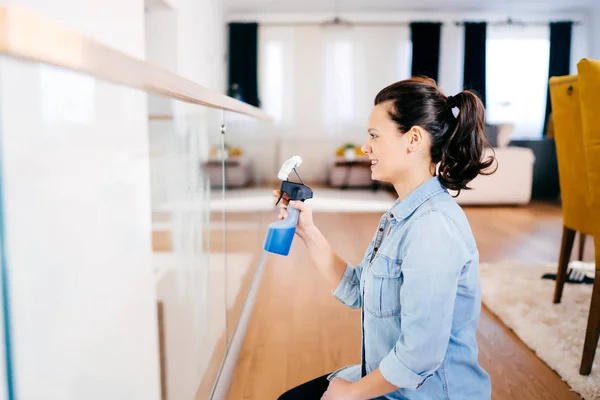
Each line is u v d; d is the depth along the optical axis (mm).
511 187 5312
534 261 3096
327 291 2508
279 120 8281
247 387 1567
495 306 2219
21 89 490
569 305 2219
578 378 1590
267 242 1025
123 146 863
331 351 1837
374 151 877
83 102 659
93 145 728
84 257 734
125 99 816
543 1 7609
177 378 1191
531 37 7984
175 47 4633
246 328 2029
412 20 8023
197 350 1327
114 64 561
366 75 8172
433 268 778
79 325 716
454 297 787
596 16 7734
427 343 772
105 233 823
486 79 8000
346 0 7543
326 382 1013
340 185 7203
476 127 830
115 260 871
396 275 852
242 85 8055
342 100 8234
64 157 634
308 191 1058
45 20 422
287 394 982
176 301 1191
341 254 3299
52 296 619
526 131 8156
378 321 881
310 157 8297
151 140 1007
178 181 1186
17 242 517
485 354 1812
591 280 2602
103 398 822
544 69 8047
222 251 1637
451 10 7961
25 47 391
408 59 8109
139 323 1002
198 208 1352
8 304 500
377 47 8109
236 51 8000
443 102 849
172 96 925
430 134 833
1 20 370
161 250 1109
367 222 4461
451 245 791
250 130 3045
